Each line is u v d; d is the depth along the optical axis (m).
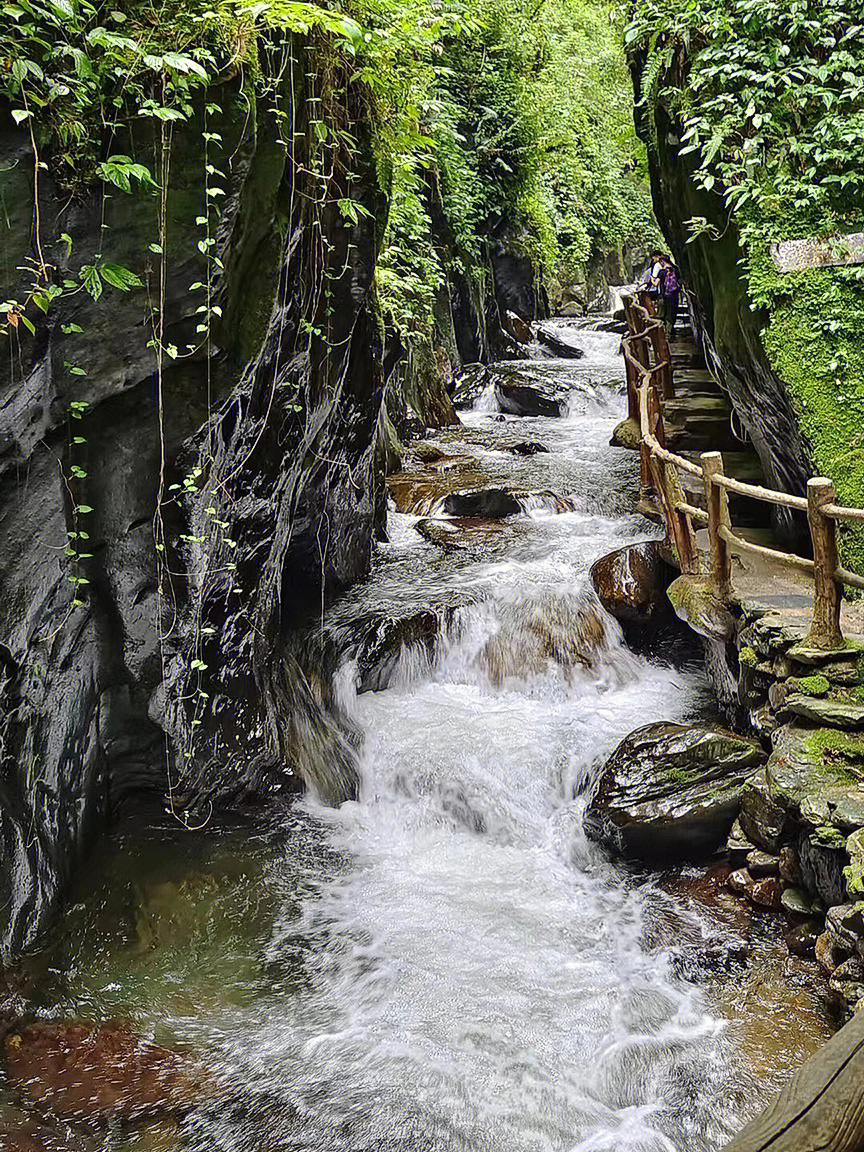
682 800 5.64
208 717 5.66
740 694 6.23
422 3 7.53
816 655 5.12
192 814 5.68
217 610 5.57
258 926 5.18
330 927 5.25
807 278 6.34
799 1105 1.43
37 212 3.85
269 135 4.87
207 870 5.42
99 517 4.80
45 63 3.90
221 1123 3.92
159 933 4.98
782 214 6.48
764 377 6.86
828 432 6.16
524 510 10.14
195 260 4.49
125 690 5.29
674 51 7.68
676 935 5.09
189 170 4.40
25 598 4.41
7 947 4.46
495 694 7.63
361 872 5.82
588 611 7.92
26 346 4.09
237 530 5.62
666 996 4.68
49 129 3.99
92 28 4.09
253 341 4.98
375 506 9.13
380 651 7.54
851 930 4.27
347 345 6.73
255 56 4.52
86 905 4.95
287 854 5.73
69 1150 3.74
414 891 5.66
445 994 4.74
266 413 5.54
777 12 6.68
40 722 4.70
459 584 8.34
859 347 6.23
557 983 4.82
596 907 5.48
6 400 4.04
